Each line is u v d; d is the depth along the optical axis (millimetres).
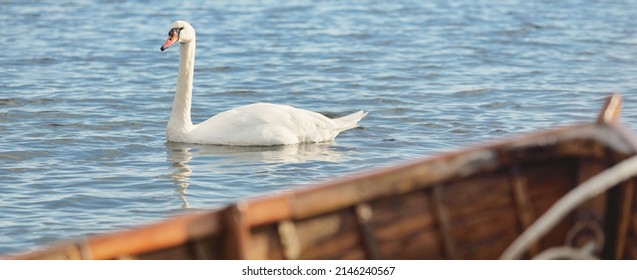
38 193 14945
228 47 30344
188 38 18781
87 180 15672
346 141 18672
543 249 10156
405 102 22484
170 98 23031
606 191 9602
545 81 25250
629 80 25531
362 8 38906
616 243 9703
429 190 10008
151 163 16891
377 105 22281
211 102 23016
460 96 23203
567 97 23172
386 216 9852
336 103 22641
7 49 29344
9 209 14117
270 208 9258
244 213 8914
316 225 9594
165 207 14312
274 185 15438
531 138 10039
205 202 14570
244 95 23750
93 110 21359
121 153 17609
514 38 32531
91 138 18625
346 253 9680
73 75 25703
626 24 35812
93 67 26969
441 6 39875
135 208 14273
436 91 23797
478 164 9961
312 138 18547
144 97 23047
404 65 27469
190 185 15445
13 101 22047
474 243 10117
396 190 9750
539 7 40062
